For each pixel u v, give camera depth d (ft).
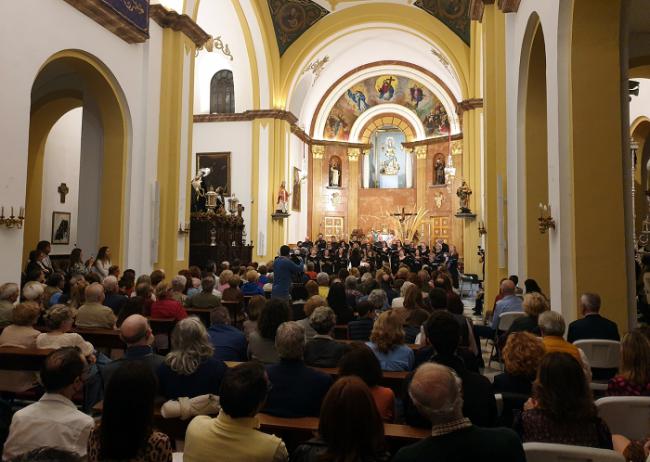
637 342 10.38
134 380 6.53
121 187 33.19
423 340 15.35
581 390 7.83
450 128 82.48
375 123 90.48
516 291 25.23
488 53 33.76
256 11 58.65
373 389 9.83
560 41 19.56
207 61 65.72
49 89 37.78
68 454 5.55
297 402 9.82
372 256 59.62
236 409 7.30
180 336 10.33
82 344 14.35
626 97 18.79
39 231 45.65
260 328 13.39
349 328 17.63
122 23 31.04
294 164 75.46
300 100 73.56
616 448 8.75
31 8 25.14
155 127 35.91
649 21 27.02
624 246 18.66
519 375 10.68
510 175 30.83
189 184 38.55
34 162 44.19
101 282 23.88
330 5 63.57
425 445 6.34
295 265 28.40
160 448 6.63
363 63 80.89
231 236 50.70
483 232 34.53
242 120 64.90
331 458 5.96
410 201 88.53
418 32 63.93
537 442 7.57
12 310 16.72
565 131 19.54
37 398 15.69
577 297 18.78
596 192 18.76
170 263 36.24
